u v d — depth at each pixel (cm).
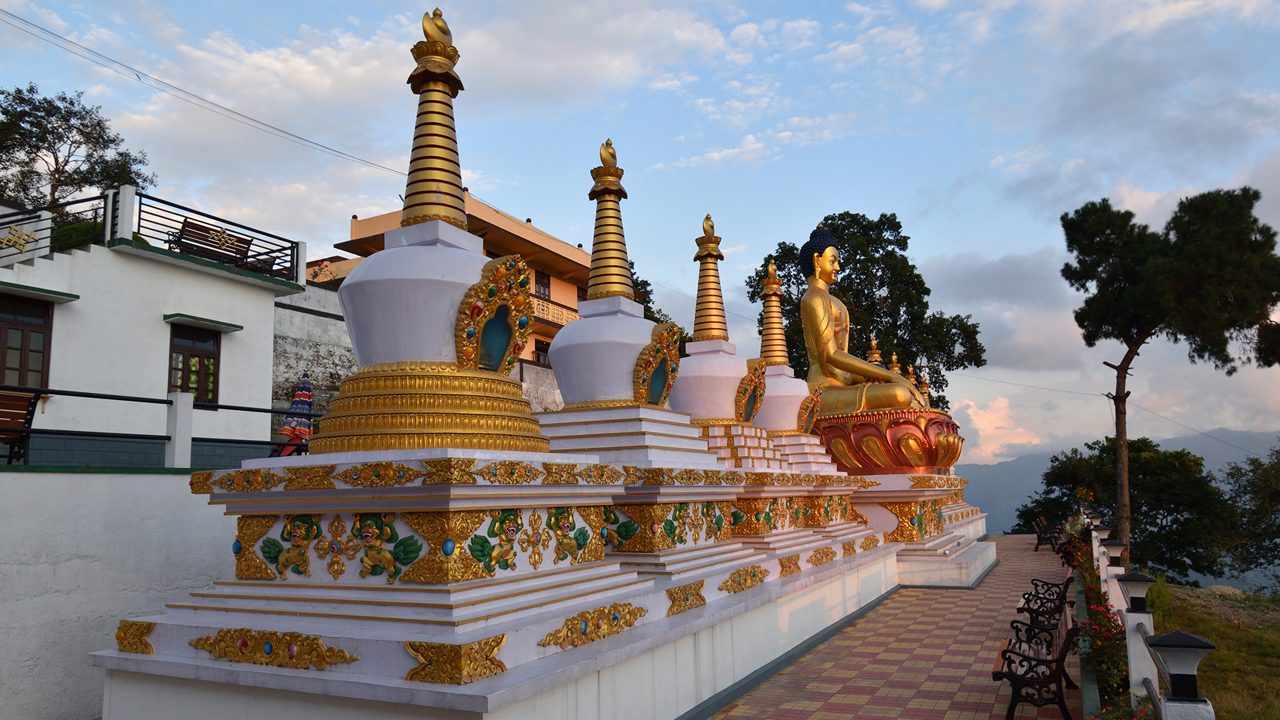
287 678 657
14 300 1338
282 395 1991
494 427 786
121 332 1466
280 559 755
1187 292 2662
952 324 3966
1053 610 1109
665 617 938
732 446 1456
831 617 1473
